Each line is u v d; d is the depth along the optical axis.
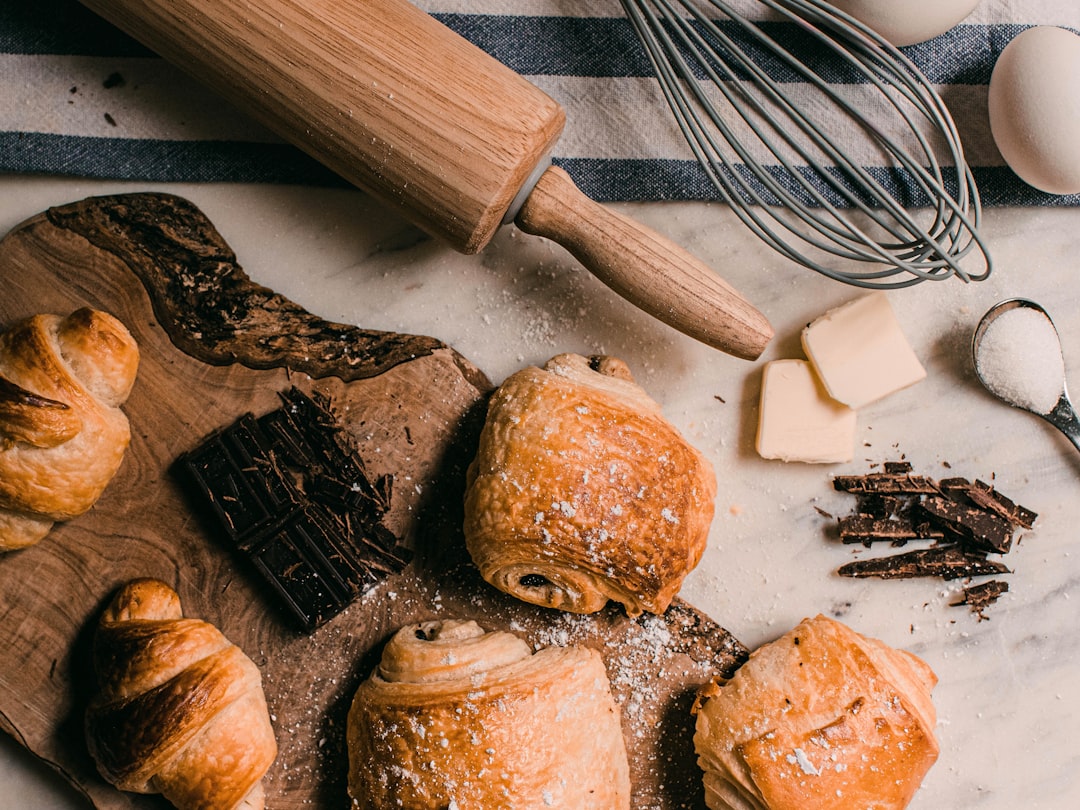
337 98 0.47
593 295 0.54
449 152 0.47
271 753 0.50
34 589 0.51
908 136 0.54
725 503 0.55
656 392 0.55
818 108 0.54
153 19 0.47
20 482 0.48
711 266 0.54
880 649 0.52
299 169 0.53
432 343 0.52
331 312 0.54
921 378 0.53
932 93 0.50
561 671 0.50
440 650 0.50
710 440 0.55
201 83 0.50
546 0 0.53
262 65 0.47
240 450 0.51
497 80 0.47
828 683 0.51
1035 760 0.55
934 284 0.55
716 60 0.49
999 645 0.55
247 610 0.52
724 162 0.50
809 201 0.54
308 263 0.54
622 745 0.51
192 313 0.51
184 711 0.48
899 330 0.53
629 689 0.53
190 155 0.53
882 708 0.51
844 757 0.50
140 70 0.52
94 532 0.51
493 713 0.49
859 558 0.55
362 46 0.47
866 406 0.55
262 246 0.54
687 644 0.53
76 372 0.49
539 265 0.54
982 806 0.55
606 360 0.53
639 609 0.51
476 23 0.53
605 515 0.49
